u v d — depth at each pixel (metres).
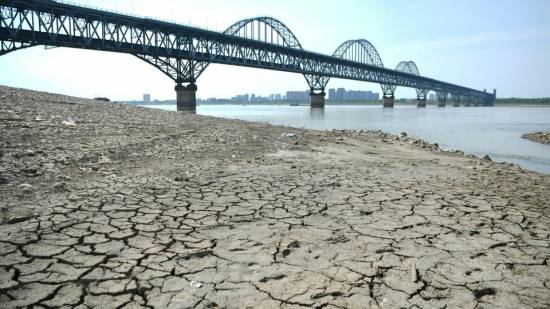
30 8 47.66
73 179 7.08
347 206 6.36
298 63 113.75
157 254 4.14
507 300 3.49
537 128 46.88
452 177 9.77
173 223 5.15
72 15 52.22
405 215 5.96
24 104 15.47
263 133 18.19
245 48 91.62
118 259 3.98
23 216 4.93
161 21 65.94
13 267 3.69
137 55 65.44
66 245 4.25
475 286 3.71
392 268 4.03
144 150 10.68
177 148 11.61
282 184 7.86
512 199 7.42
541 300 3.51
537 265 4.25
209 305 3.18
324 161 11.49
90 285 3.44
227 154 11.49
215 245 4.48
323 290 3.52
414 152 16.06
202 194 6.75
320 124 46.50
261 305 3.22
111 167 8.32
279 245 4.54
